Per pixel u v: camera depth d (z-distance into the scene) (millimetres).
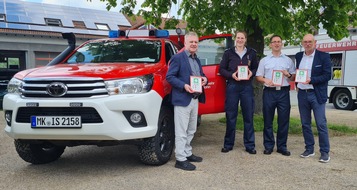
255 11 6312
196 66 4676
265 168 4613
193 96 4547
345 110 13312
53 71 4258
